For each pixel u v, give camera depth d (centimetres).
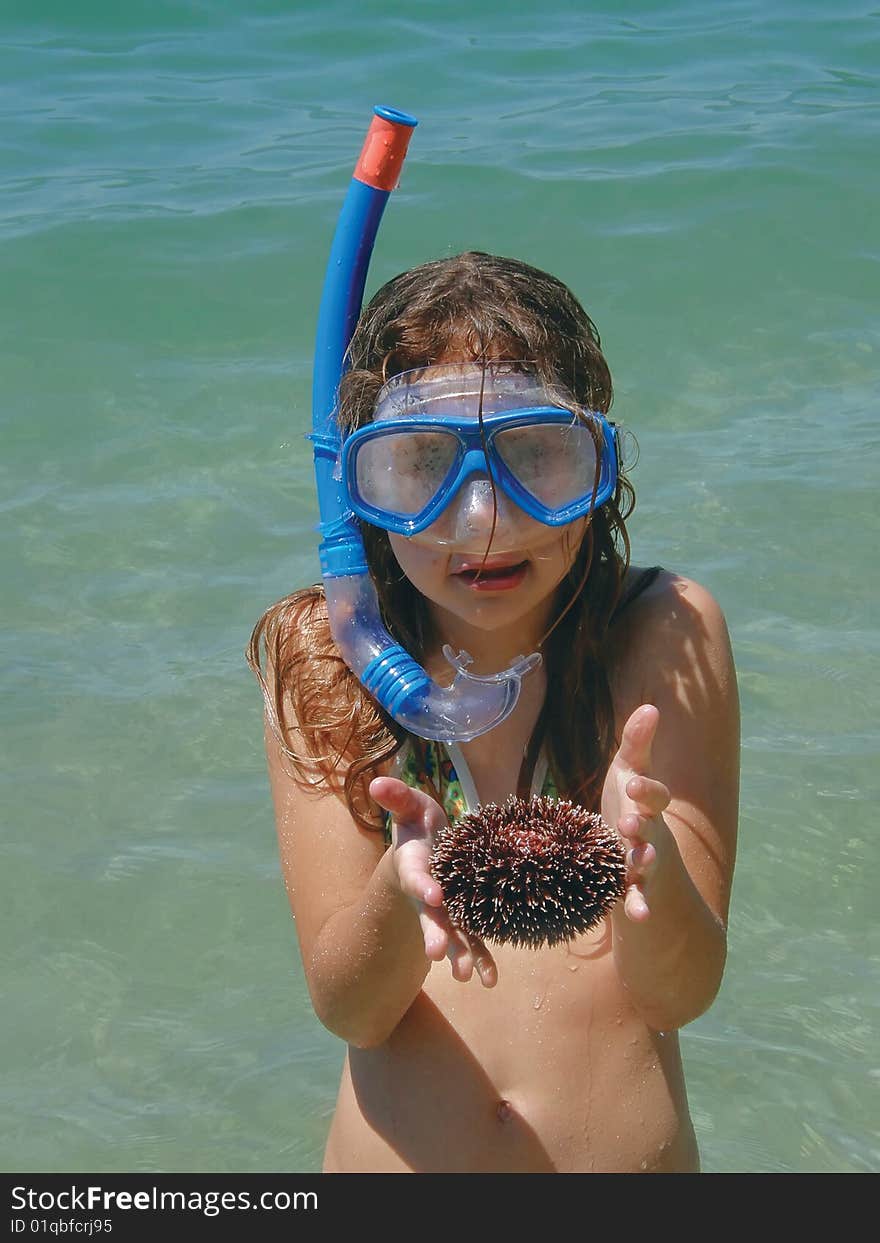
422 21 517
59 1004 206
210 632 254
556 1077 155
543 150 415
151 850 222
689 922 146
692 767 156
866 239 370
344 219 158
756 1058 199
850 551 268
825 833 222
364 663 149
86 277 357
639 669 159
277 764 161
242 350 334
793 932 212
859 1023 202
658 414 312
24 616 258
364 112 449
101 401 316
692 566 263
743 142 416
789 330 339
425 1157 155
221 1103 196
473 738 150
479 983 158
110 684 244
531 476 143
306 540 276
